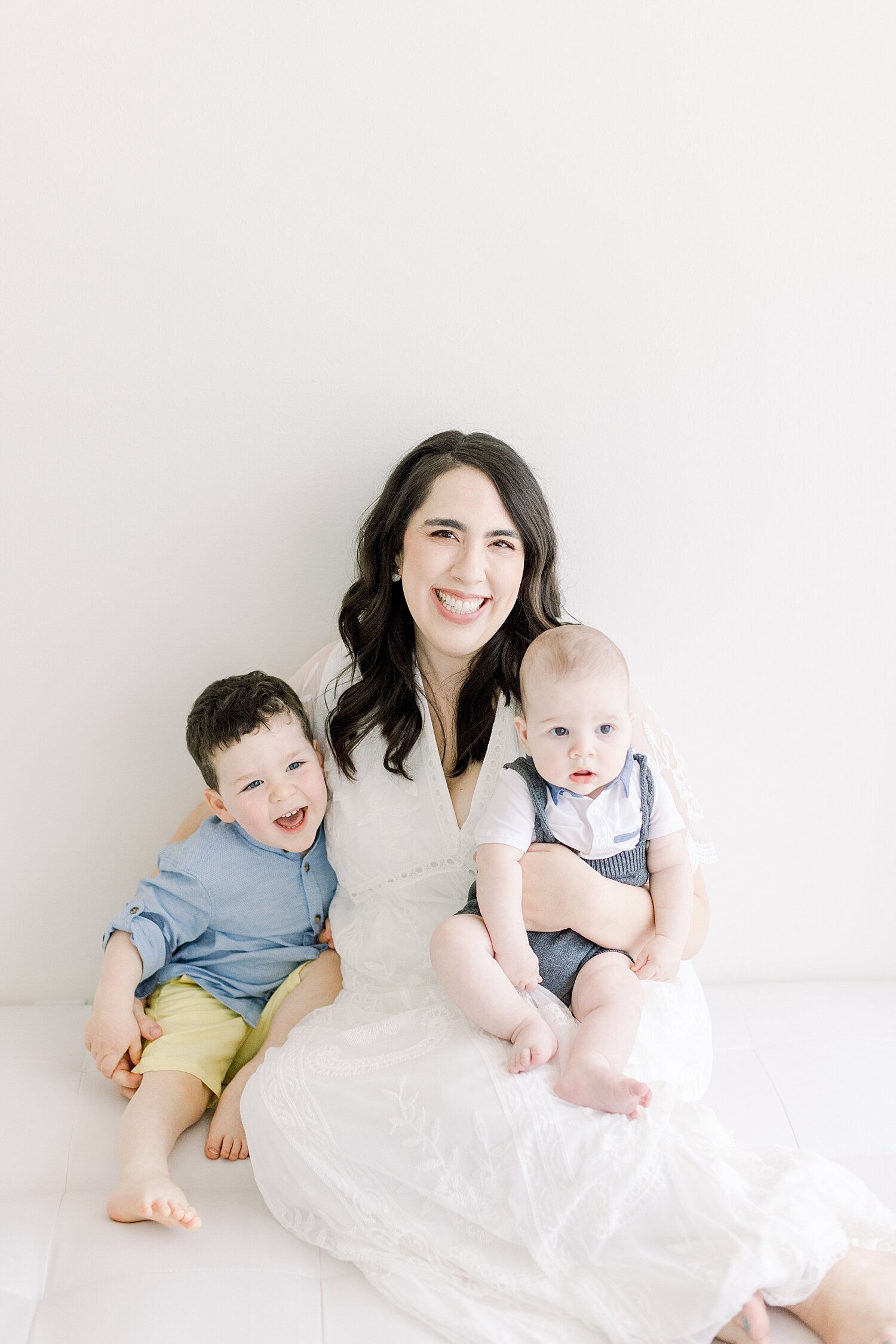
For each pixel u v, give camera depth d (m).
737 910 1.95
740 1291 1.10
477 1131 1.25
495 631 1.58
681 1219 1.17
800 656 1.85
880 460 1.78
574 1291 1.19
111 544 1.74
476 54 1.62
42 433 1.69
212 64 1.59
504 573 1.54
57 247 1.63
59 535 1.73
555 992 1.45
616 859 1.49
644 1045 1.40
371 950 1.59
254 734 1.58
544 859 1.45
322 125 1.62
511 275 1.69
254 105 1.61
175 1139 1.50
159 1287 1.23
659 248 1.69
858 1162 1.44
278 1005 1.69
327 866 1.73
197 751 1.63
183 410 1.70
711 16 1.63
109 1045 1.57
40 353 1.66
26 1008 1.88
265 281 1.67
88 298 1.65
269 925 1.70
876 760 1.90
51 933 1.89
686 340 1.72
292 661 1.82
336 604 1.80
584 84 1.64
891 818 1.92
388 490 1.61
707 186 1.68
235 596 1.78
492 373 1.72
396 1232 1.28
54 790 1.83
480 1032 1.36
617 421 1.74
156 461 1.72
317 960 1.71
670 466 1.76
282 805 1.60
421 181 1.65
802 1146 1.47
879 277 1.72
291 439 1.73
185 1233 1.33
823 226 1.70
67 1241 1.31
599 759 1.44
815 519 1.80
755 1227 1.14
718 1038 1.73
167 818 1.86
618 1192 1.19
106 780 1.84
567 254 1.69
